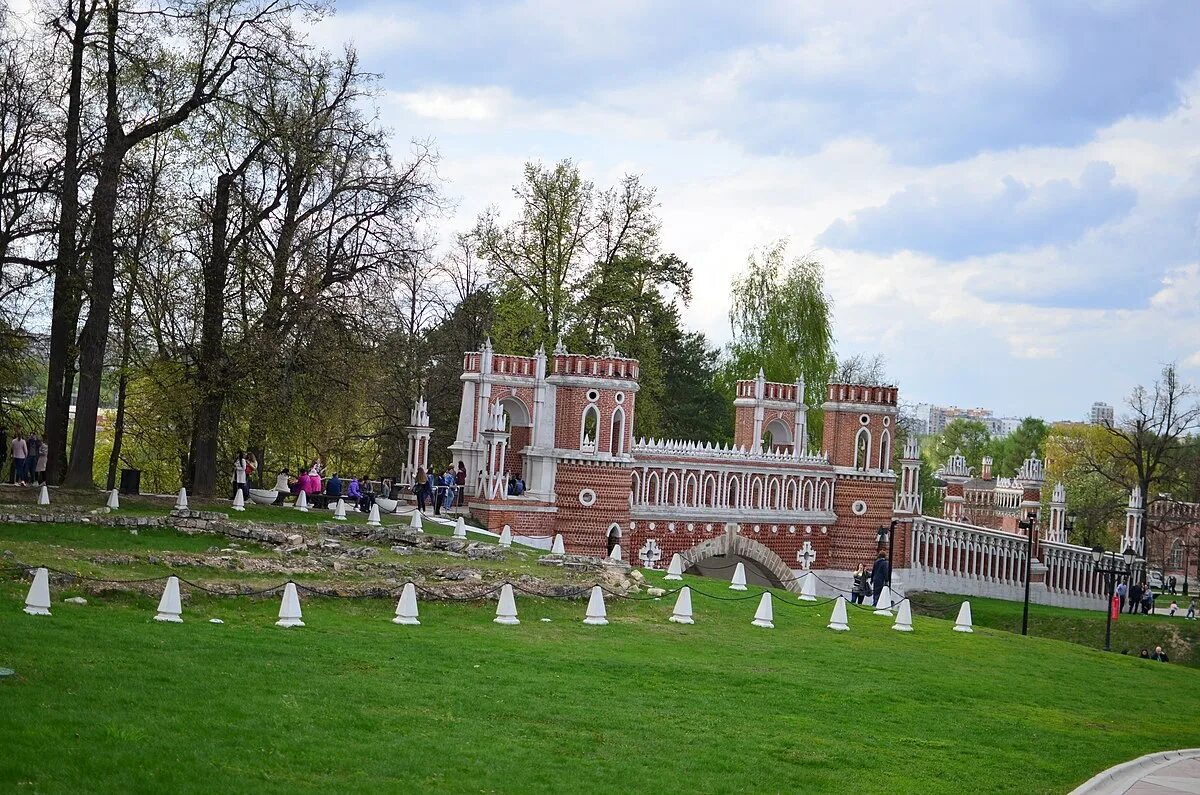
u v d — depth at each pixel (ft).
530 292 269.44
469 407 211.20
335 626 93.86
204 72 170.09
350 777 55.67
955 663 114.11
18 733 54.60
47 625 78.33
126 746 55.11
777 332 301.22
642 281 286.46
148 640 77.77
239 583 99.50
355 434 258.37
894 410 252.62
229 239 171.32
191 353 165.78
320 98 180.55
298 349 165.99
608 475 207.51
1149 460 330.54
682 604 118.93
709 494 226.58
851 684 94.99
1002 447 558.97
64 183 152.05
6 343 156.15
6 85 150.41
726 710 79.92
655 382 278.87
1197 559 379.55
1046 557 276.41
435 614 104.78
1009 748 79.00
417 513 161.68
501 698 75.10
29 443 166.71
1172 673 132.36
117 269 158.40
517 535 198.90
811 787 64.03
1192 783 70.85
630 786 59.88
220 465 210.59
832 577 246.47
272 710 64.90
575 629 106.42
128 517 132.87
